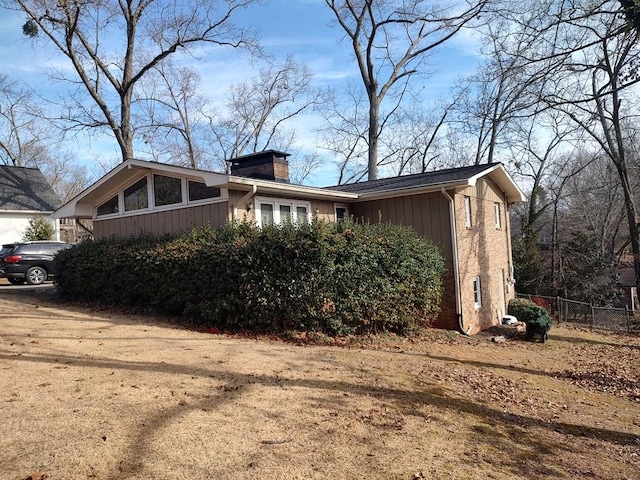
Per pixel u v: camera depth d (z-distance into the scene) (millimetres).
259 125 35969
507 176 15547
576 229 25750
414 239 10859
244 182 10133
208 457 3809
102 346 7199
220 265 9188
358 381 6441
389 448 4367
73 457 3617
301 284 8906
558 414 6395
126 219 12648
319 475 3709
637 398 7961
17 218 23375
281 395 5492
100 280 11297
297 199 12461
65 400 4773
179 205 11469
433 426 5141
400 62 27938
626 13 8602
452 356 9188
